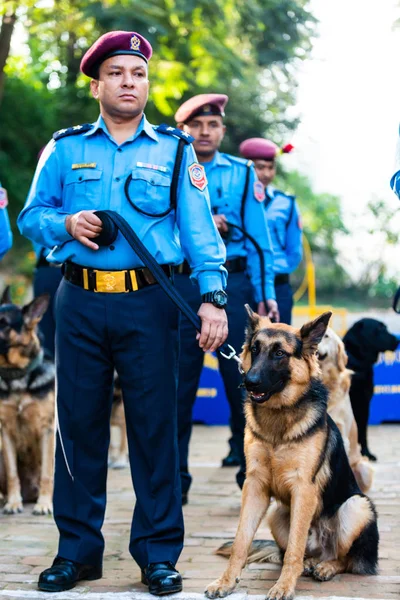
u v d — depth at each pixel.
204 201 3.75
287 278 7.09
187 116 5.55
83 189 3.69
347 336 7.56
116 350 3.71
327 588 3.78
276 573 4.02
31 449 5.73
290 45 14.43
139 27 11.37
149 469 3.75
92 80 3.85
